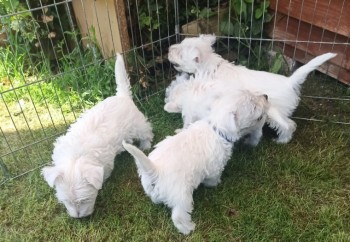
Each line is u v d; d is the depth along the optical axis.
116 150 0.75
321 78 0.98
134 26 0.92
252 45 1.00
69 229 0.70
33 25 0.94
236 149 0.82
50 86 0.96
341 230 0.67
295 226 0.68
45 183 0.77
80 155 0.69
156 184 0.64
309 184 0.74
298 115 0.89
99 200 0.74
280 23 0.96
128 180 0.77
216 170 0.71
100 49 0.96
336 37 0.88
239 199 0.72
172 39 1.00
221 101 0.71
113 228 0.70
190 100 0.81
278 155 0.80
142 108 0.92
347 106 0.90
